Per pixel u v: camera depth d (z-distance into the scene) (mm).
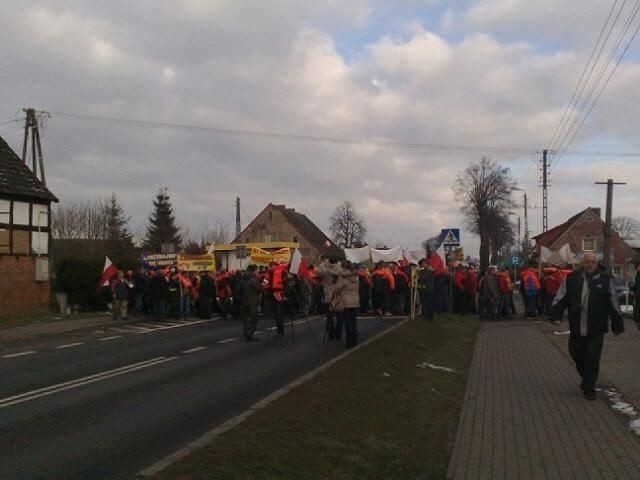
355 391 9703
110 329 23031
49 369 13328
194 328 22422
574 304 10055
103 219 72312
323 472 6176
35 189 30641
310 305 26219
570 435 7949
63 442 7574
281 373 12148
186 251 60750
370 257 29797
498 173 77500
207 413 8945
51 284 31344
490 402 9930
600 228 83500
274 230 90375
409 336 17078
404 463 6828
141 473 6086
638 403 9664
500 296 25750
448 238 26156
